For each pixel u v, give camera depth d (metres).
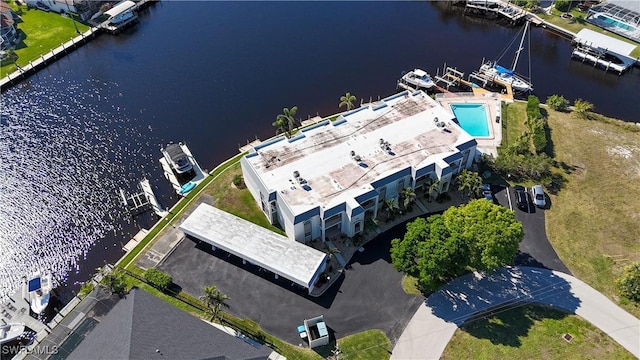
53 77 136.00
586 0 155.00
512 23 152.75
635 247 86.88
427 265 75.25
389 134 99.38
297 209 83.75
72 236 94.62
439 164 90.94
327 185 88.62
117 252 91.88
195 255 88.12
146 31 153.62
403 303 79.88
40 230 95.69
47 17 158.00
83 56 144.00
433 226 80.38
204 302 78.50
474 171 101.75
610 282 82.06
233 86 130.00
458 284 82.38
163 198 101.19
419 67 135.88
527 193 96.81
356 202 84.69
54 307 83.38
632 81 129.62
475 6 158.88
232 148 112.31
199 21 157.50
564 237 89.19
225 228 88.69
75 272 89.00
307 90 128.12
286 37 148.50
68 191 103.06
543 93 126.38
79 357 65.75
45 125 119.81
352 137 98.88
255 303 80.25
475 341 74.31
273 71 134.75
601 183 99.06
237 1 167.62
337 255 87.12
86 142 114.75
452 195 97.19
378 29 151.62
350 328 76.69
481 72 130.88
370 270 84.75
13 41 146.38
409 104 106.69
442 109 104.75
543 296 80.25
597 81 130.12
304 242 88.56
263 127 117.62
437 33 150.00
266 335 75.94
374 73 133.75
